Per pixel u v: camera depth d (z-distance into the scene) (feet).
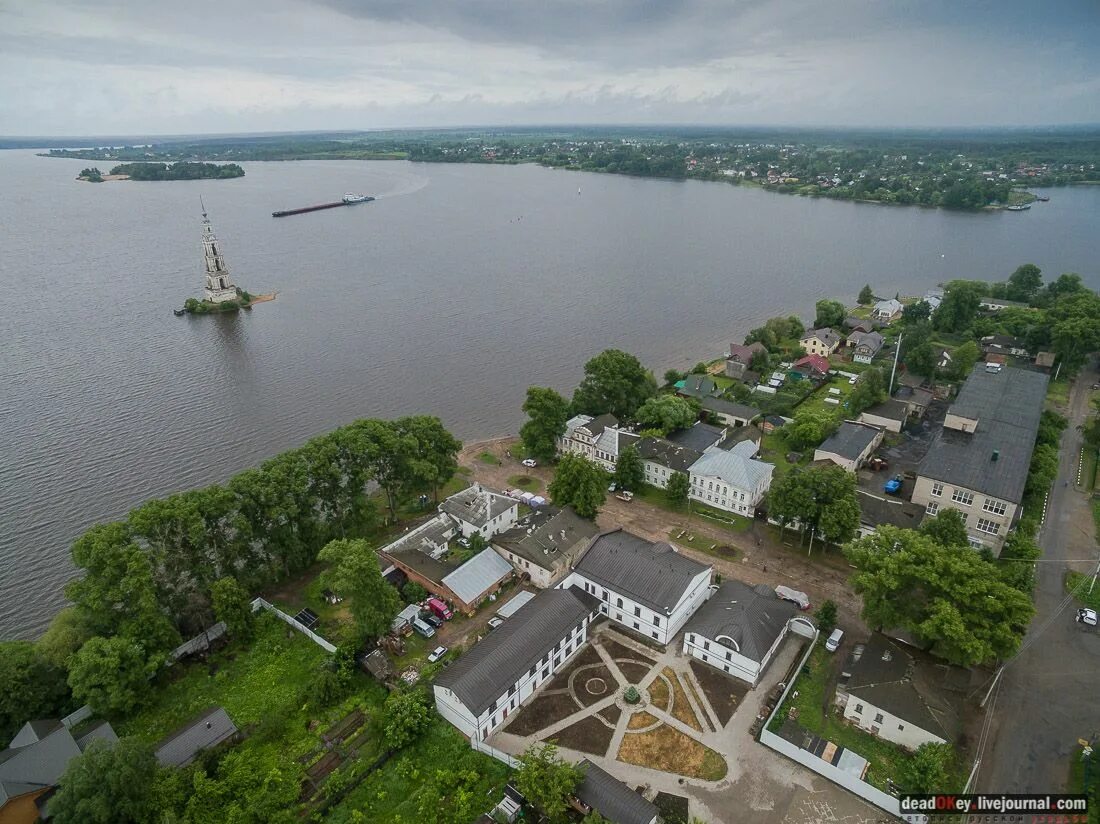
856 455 385.91
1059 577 298.56
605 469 382.01
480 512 333.83
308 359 588.91
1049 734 219.20
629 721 226.99
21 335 639.35
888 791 198.39
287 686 244.01
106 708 223.51
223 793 198.70
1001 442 345.92
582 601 276.00
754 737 220.43
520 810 193.57
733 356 563.89
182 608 264.11
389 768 212.02
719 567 309.63
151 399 508.94
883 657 233.14
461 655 249.75
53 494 387.55
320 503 310.24
